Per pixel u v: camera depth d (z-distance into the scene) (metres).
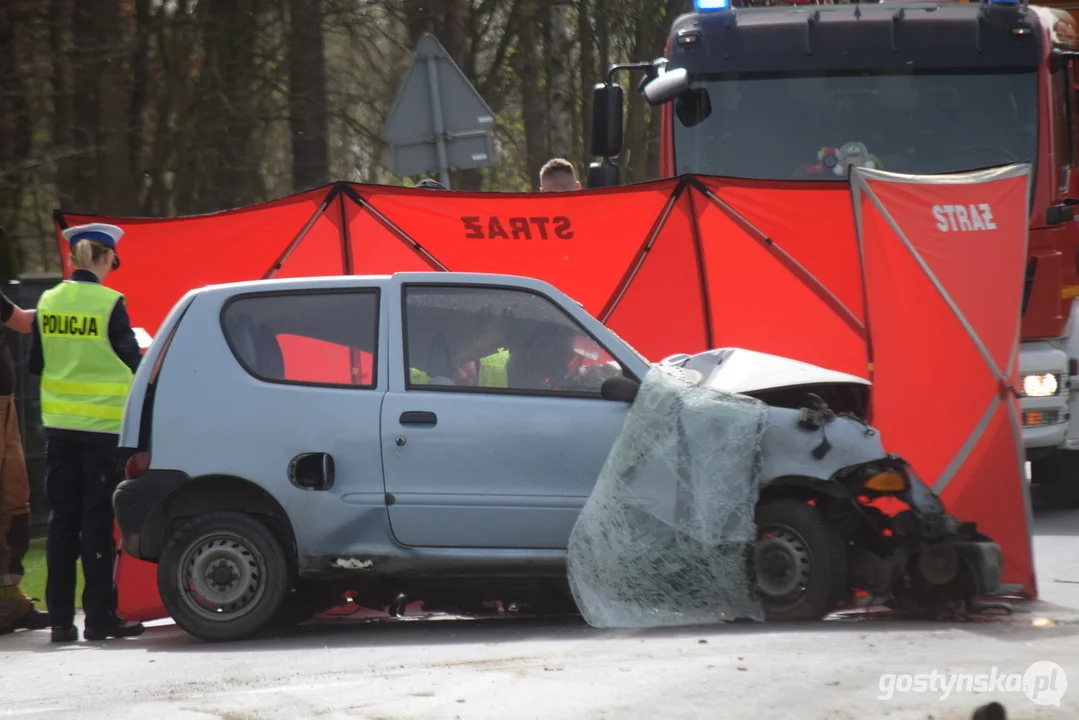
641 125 93.06
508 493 27.98
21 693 23.86
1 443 32.03
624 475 27.72
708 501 27.20
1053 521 43.81
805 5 45.66
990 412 31.55
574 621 29.81
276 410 28.47
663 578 27.48
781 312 38.31
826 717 19.48
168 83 68.19
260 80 69.75
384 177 84.62
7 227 65.38
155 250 37.59
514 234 37.69
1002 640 24.88
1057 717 19.30
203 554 28.33
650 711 19.95
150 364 29.02
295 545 28.48
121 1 66.12
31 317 32.62
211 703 21.81
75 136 65.62
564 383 28.47
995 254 32.19
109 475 30.69
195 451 28.47
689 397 27.62
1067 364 42.59
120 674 25.12
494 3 82.88
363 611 32.34
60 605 30.78
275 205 37.16
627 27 87.50
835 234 37.19
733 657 23.44
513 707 20.48
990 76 43.88
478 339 28.77
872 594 27.45
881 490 27.16
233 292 29.22
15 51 64.62
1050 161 43.19
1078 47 50.44
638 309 38.75
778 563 27.20
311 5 69.56
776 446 27.48
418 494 28.08
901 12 44.75
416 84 38.88
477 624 29.97
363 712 20.59
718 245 37.81
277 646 27.62
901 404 32.09
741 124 44.66
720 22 45.34
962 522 27.84
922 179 32.47
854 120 44.19
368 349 28.73
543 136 92.56
